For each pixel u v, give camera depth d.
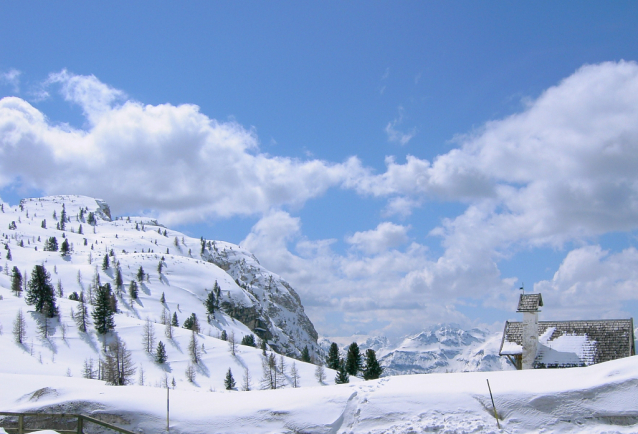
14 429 29.11
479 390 29.97
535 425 26.78
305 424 29.77
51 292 182.25
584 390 28.22
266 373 139.38
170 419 32.19
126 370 121.81
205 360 163.62
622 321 47.72
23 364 121.88
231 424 30.84
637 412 26.20
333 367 153.25
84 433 31.61
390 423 28.45
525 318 48.66
